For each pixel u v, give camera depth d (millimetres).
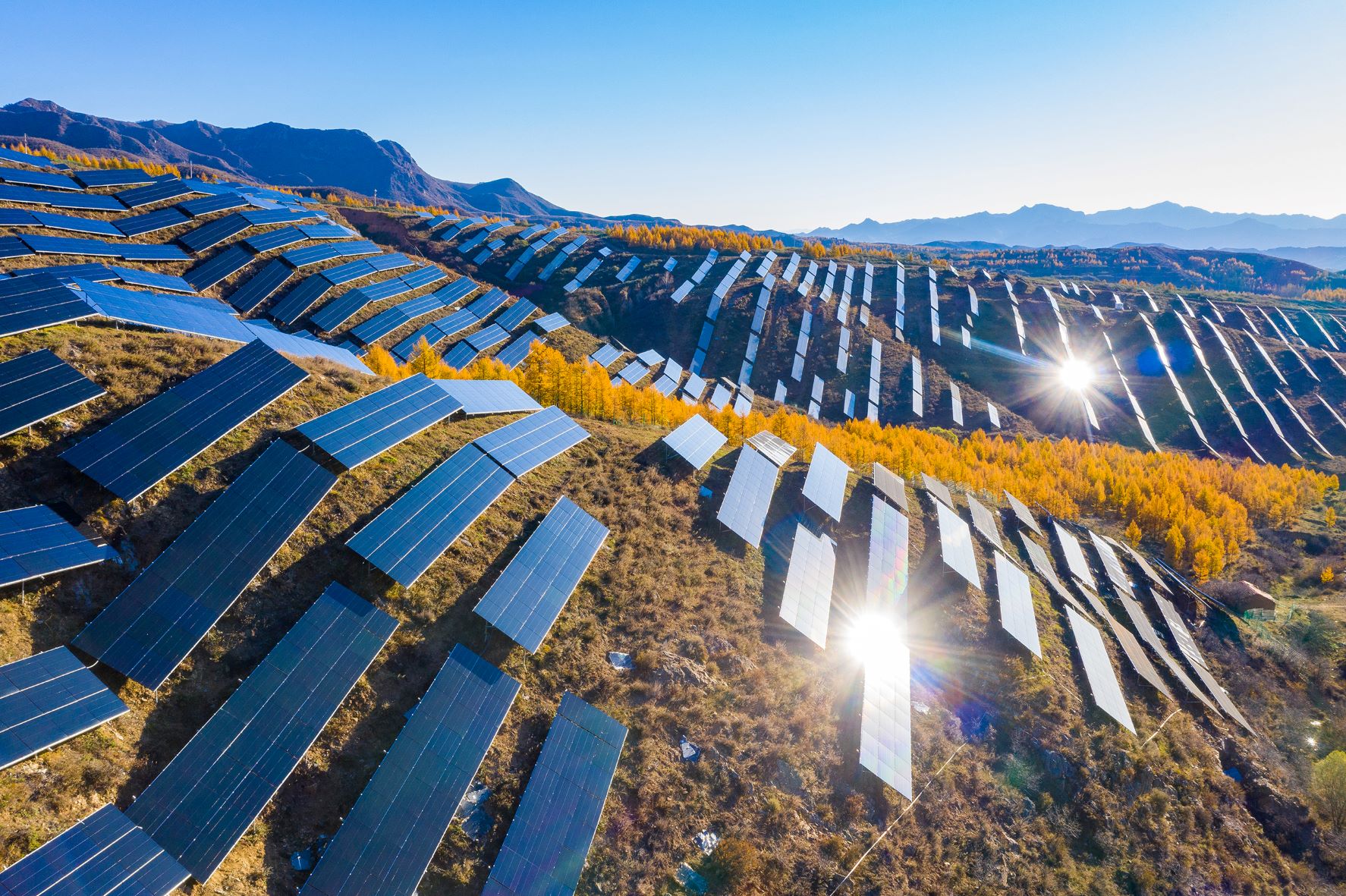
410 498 30578
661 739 27734
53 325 32688
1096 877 30203
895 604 40938
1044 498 71188
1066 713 36781
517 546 33438
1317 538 81125
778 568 40344
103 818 17938
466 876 21688
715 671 31562
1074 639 42781
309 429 31172
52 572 22172
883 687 33969
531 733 26172
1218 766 38969
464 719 24438
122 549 25016
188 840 18812
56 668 20109
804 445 69625
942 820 29547
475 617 29031
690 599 35094
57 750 19141
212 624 23766
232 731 21234
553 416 45500
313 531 28625
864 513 48875
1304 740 44438
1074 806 33031
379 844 20562
